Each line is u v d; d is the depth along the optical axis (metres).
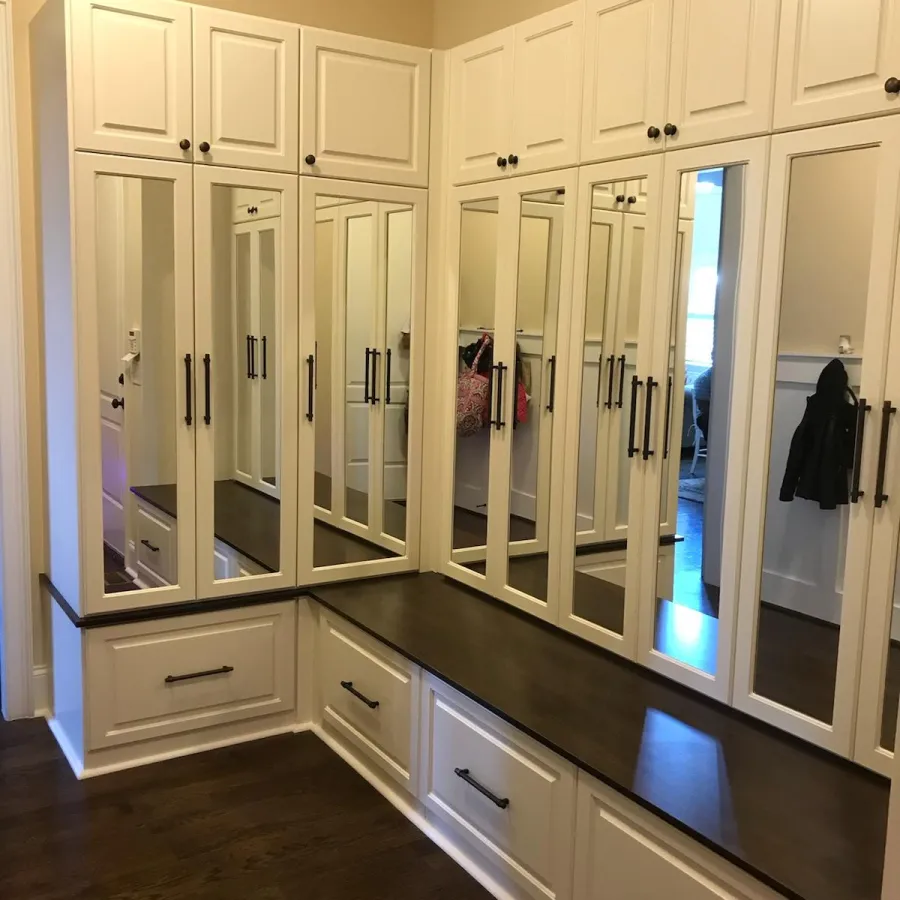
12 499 3.04
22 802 2.64
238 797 2.70
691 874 1.76
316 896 2.27
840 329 1.91
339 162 2.95
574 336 2.58
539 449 2.77
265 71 2.79
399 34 3.35
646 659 2.42
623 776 1.90
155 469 2.78
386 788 2.76
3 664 3.14
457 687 2.35
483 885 2.34
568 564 2.67
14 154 2.89
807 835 1.71
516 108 2.76
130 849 2.44
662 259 2.28
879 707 1.90
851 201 1.87
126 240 2.64
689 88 2.19
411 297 3.15
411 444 3.23
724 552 2.18
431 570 3.33
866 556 1.90
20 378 2.99
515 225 2.79
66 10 2.48
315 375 3.02
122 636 2.79
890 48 1.79
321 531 3.12
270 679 3.07
